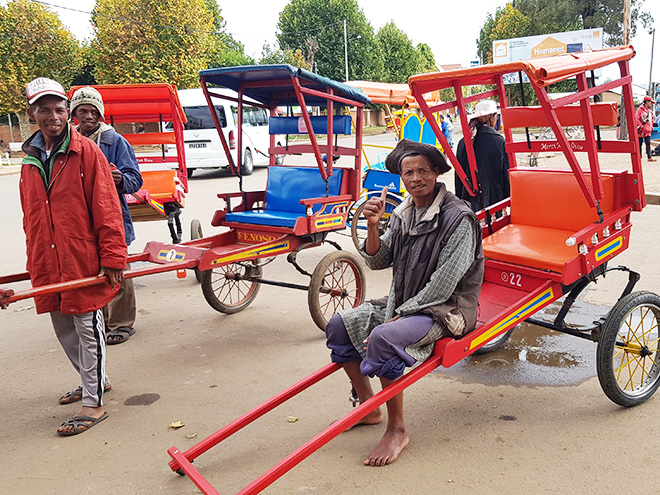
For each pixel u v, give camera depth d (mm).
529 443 2996
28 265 3346
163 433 3264
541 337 4430
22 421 3469
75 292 3223
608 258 3436
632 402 3316
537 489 2617
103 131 4180
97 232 3279
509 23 40281
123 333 4691
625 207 3500
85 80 34469
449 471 2779
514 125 3732
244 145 16234
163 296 5930
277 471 2371
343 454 2959
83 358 3393
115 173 3930
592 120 3285
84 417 3361
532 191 3832
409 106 8523
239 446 3086
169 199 5992
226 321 5102
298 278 6406
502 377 3783
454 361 2795
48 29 25328
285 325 4953
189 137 15594
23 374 4133
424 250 2820
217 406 3551
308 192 5078
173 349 4492
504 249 3516
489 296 3381
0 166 20969
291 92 5359
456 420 3256
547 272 3283
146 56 26188
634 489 2588
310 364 4113
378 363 2639
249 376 3953
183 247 3922
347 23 47719
